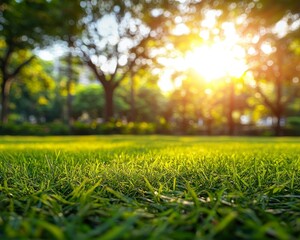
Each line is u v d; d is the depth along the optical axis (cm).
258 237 77
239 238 92
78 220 100
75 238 78
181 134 2619
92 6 2141
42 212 117
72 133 2134
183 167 230
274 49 1967
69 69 2720
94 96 4456
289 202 140
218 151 425
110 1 2162
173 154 357
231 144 724
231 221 101
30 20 1877
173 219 108
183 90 3228
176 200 135
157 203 140
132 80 2908
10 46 2164
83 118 4912
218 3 1116
